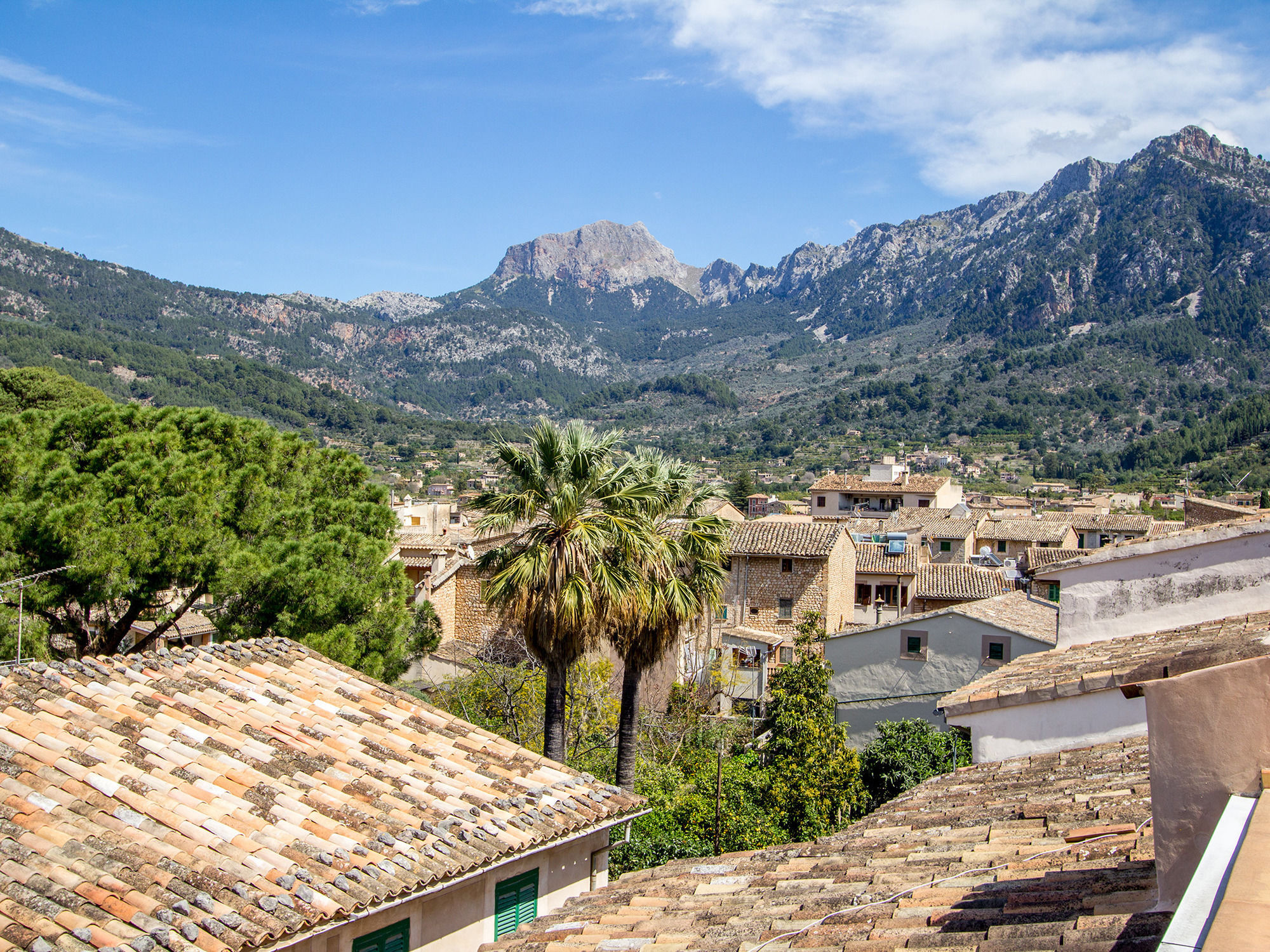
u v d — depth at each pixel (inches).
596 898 370.0
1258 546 475.8
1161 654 402.3
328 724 513.3
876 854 315.9
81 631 861.2
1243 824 156.6
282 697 530.9
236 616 896.3
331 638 872.3
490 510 780.6
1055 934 189.0
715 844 820.6
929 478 3806.6
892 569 2005.4
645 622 782.5
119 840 377.7
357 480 1147.9
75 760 428.1
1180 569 491.2
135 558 824.3
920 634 1278.3
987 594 1873.8
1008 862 260.5
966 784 385.7
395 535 1130.7
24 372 2110.0
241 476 962.1
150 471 862.5
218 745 463.2
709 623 1572.3
